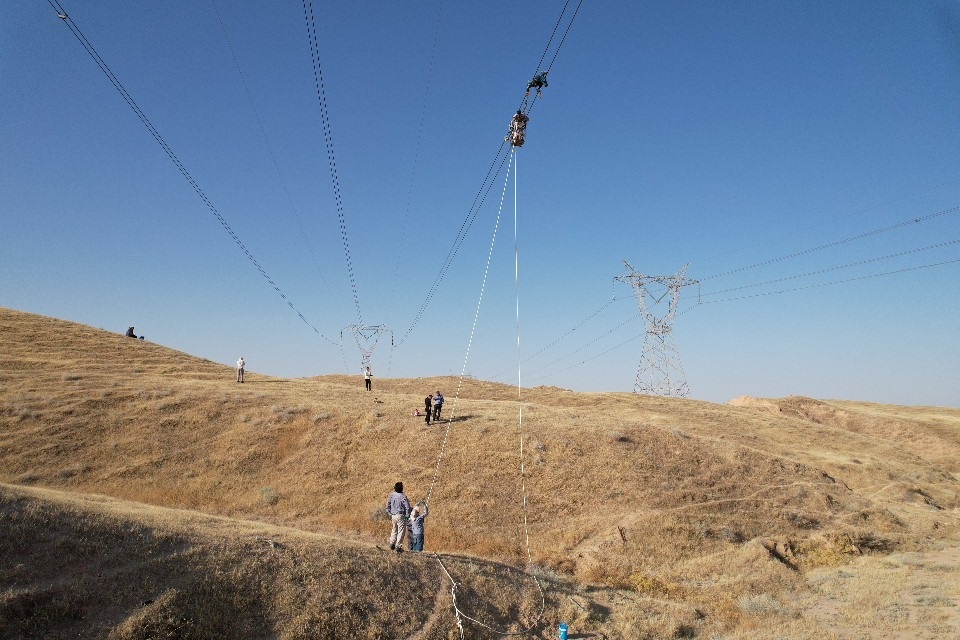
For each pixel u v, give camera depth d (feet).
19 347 171.12
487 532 94.07
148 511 55.47
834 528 106.52
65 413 119.03
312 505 99.25
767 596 73.97
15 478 95.96
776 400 300.20
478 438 124.98
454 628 48.24
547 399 243.81
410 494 103.71
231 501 98.32
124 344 200.54
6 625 34.30
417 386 269.23
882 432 262.47
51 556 41.04
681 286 279.49
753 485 118.52
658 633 58.59
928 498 145.18
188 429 121.19
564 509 103.35
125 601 39.22
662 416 206.69
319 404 141.79
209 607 41.14
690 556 92.79
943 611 65.51
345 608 45.42
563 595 62.28
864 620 64.39
